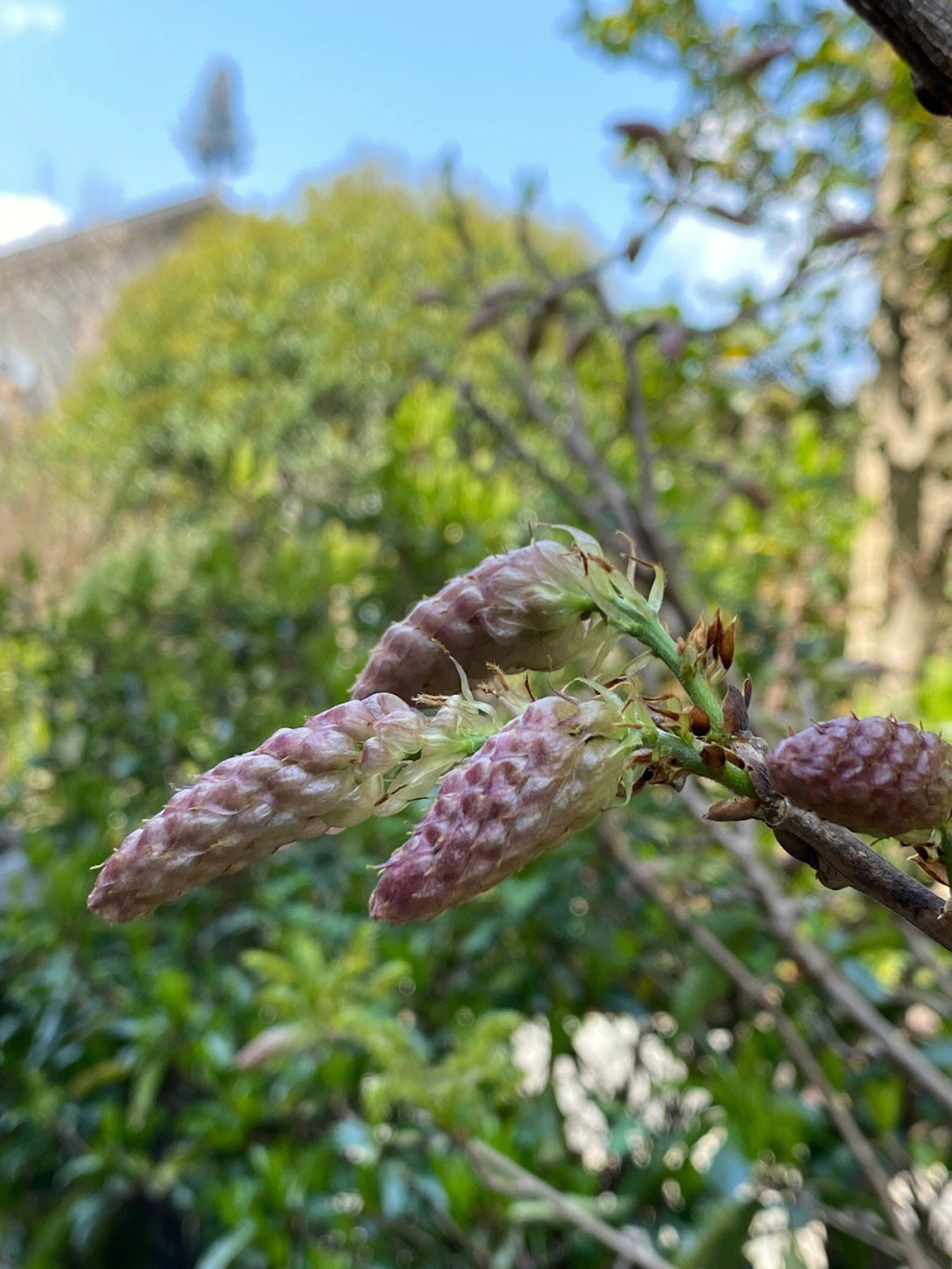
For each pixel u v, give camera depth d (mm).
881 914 459
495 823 100
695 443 764
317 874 611
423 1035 568
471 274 539
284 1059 437
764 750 111
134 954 599
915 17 122
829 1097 386
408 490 688
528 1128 462
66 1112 583
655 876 506
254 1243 446
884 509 803
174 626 793
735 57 514
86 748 747
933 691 642
